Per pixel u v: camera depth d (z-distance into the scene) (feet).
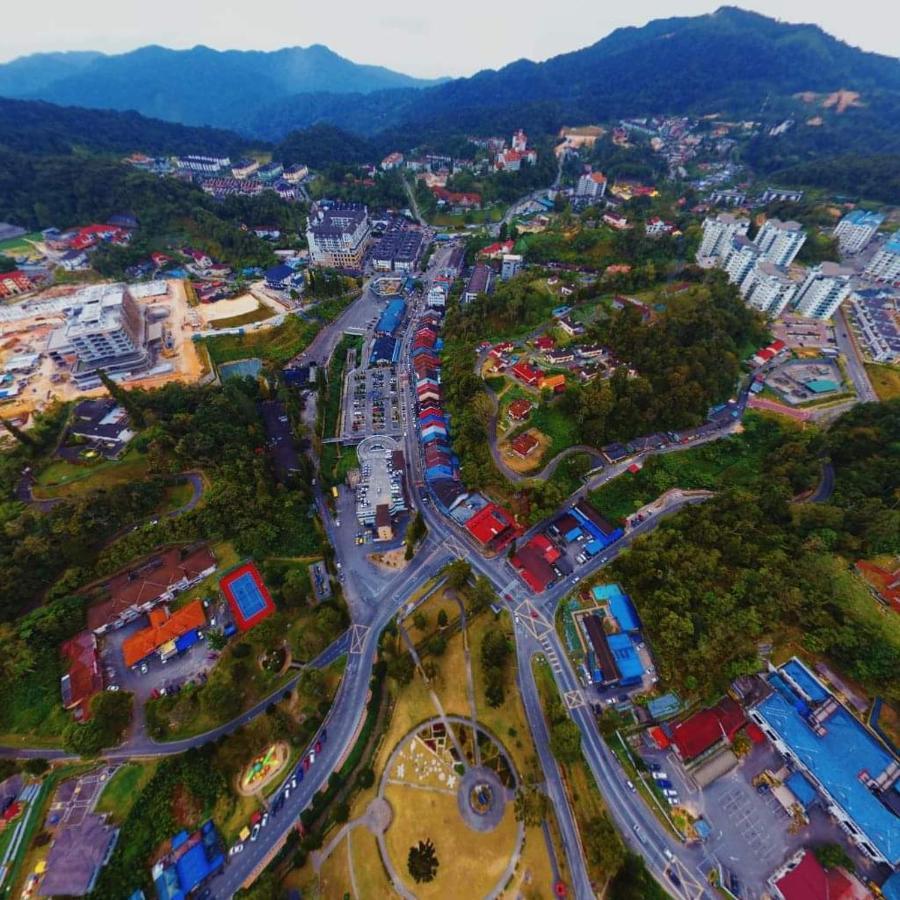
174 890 248.52
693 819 268.82
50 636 331.77
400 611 369.30
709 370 536.01
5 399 515.91
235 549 396.16
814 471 433.89
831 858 248.52
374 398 579.89
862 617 316.60
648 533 408.05
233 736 300.61
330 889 254.27
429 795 283.38
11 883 248.73
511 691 324.60
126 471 428.56
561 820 272.72
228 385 523.29
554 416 499.10
